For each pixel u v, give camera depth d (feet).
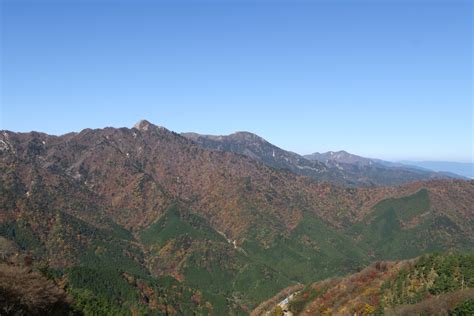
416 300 431.43
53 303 351.67
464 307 339.77
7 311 305.94
